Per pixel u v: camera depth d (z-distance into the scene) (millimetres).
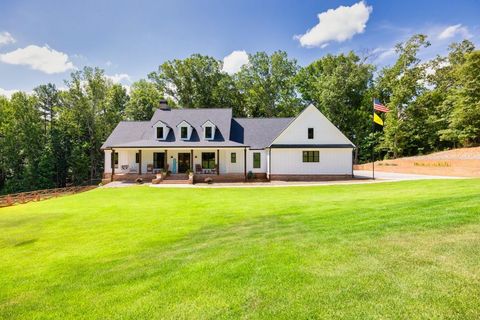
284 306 3762
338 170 27312
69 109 46594
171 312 3943
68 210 14430
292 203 13297
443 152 36094
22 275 6047
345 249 5586
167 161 30438
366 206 10453
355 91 50500
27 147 43094
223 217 10898
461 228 6059
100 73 45938
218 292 4359
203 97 52562
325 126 27859
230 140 29875
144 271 5613
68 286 5254
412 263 4594
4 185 44156
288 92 53375
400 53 43438
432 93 41812
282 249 6031
